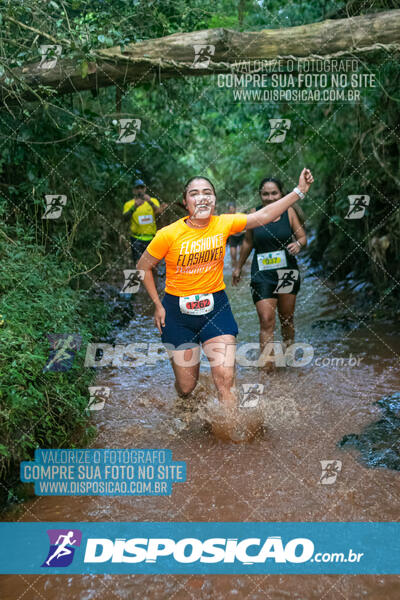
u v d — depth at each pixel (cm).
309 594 252
